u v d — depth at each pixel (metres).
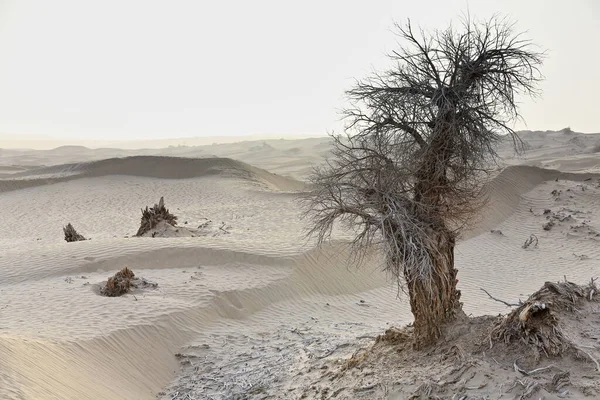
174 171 45.59
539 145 85.38
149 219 24.17
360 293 17.66
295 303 15.94
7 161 101.56
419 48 8.23
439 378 7.39
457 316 8.74
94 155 125.25
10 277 15.85
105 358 9.99
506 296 17.16
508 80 8.04
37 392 7.11
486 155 8.49
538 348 7.16
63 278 15.70
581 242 23.38
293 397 8.98
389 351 9.05
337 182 8.56
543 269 20.16
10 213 35.09
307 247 19.05
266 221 28.33
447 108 7.84
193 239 19.88
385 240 7.97
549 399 6.28
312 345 11.64
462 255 22.47
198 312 13.42
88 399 7.96
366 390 8.05
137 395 9.41
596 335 7.24
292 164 79.69
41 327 10.78
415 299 8.58
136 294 14.26
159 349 11.41
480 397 6.71
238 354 11.64
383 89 8.20
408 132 8.45
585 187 31.22
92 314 12.13
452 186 8.62
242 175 45.00
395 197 8.26
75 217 33.16
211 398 9.64
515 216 27.98
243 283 15.96
